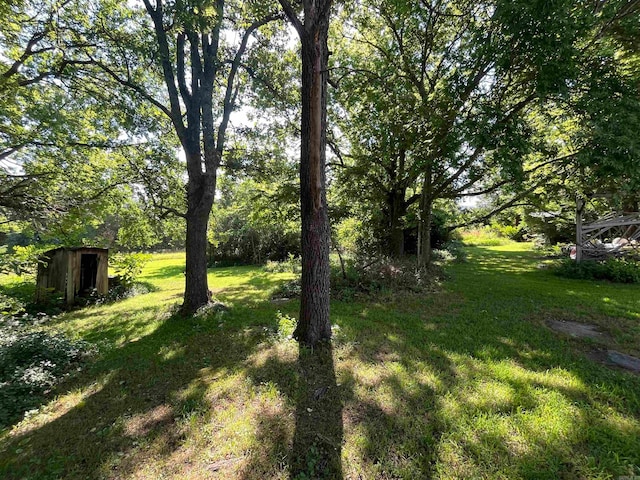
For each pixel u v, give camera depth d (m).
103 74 7.88
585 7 5.44
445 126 6.71
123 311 7.99
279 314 5.87
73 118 8.54
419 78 9.59
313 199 4.36
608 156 5.05
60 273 9.35
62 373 4.10
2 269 4.67
